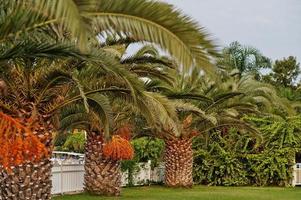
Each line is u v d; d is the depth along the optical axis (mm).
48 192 11703
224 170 28891
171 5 5883
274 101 26375
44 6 4848
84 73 11414
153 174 28297
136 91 8781
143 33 5984
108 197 19438
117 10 6031
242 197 21188
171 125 9984
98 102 11719
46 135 11281
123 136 18969
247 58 40594
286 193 23625
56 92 11125
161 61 13383
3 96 10633
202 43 5691
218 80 5777
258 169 28781
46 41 7859
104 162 20000
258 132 24047
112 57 8398
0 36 7148
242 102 22562
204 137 27203
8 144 8312
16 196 11391
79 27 4547
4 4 6910
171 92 17562
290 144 28734
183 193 22344
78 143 29766
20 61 10133
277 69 61219
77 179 21922
